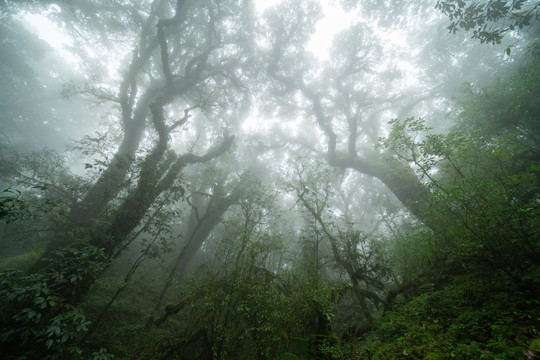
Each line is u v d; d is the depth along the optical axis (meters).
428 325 5.22
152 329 8.18
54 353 4.51
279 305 5.84
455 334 4.50
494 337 3.83
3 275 5.16
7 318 5.02
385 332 5.82
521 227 4.91
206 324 6.17
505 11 6.08
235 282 6.50
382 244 10.44
